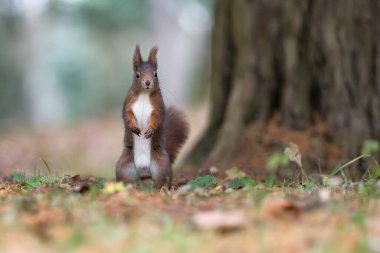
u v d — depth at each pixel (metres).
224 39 14.46
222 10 14.48
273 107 13.77
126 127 10.24
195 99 37.12
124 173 10.27
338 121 13.13
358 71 13.18
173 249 5.56
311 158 12.64
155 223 6.43
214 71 14.62
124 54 59.03
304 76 13.46
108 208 7.20
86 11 45.50
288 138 13.18
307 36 13.50
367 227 6.03
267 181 10.78
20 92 52.16
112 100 60.88
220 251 5.52
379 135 12.95
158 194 8.59
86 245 5.70
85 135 32.38
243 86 13.84
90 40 56.81
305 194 8.29
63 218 6.61
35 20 51.78
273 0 13.69
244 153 13.38
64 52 59.12
